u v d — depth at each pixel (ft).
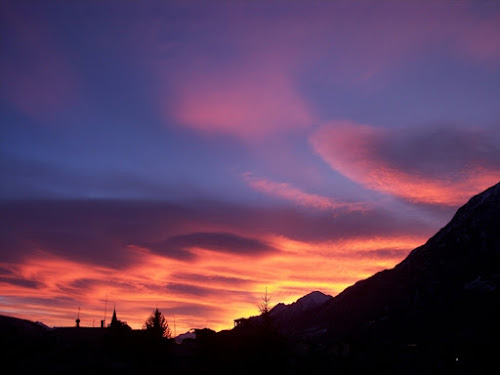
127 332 212.02
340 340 216.95
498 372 185.26
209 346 197.36
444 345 224.94
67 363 151.33
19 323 189.26
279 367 173.06
